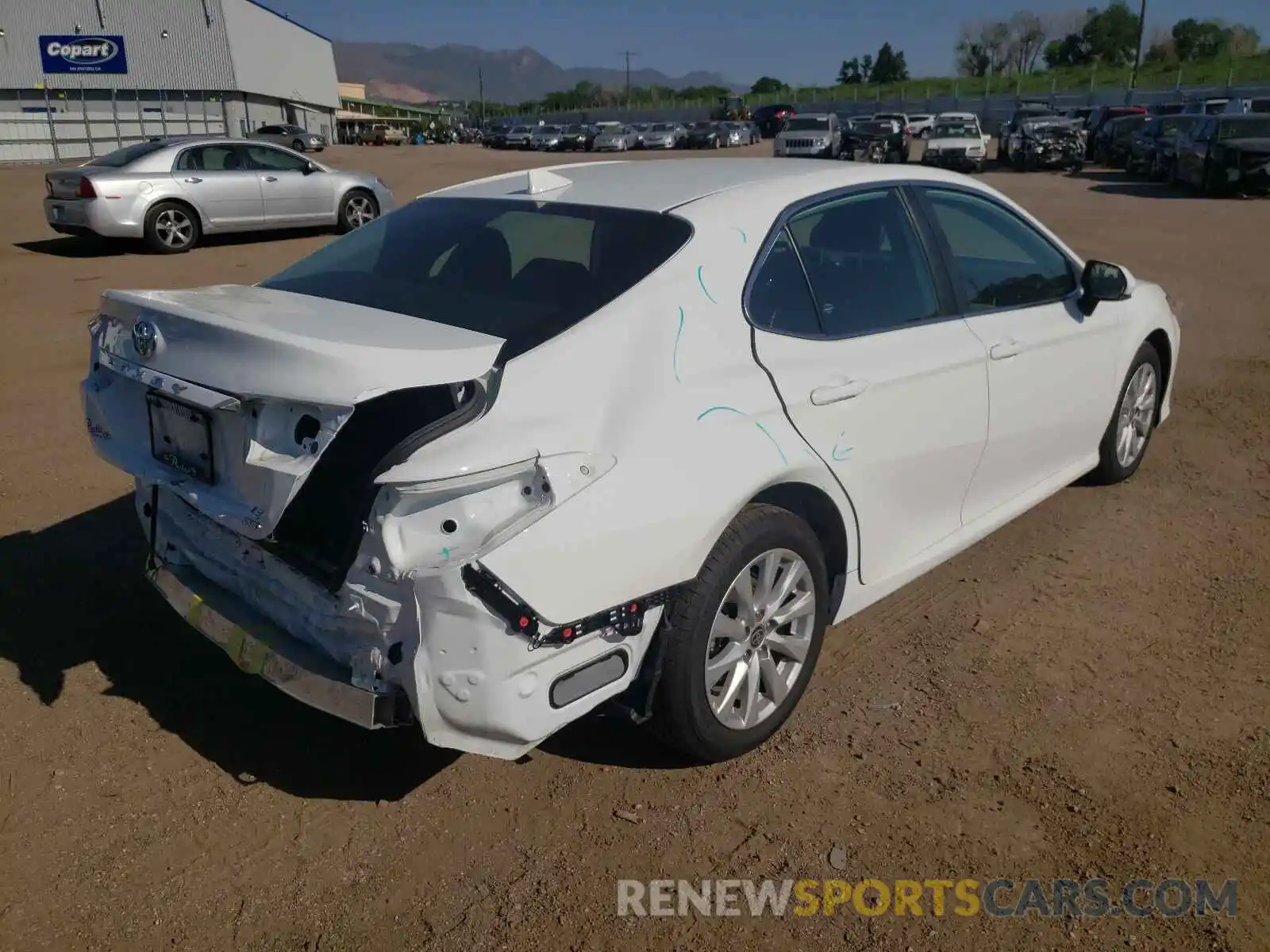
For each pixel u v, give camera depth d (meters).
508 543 2.46
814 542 3.24
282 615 2.93
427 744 3.33
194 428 2.89
